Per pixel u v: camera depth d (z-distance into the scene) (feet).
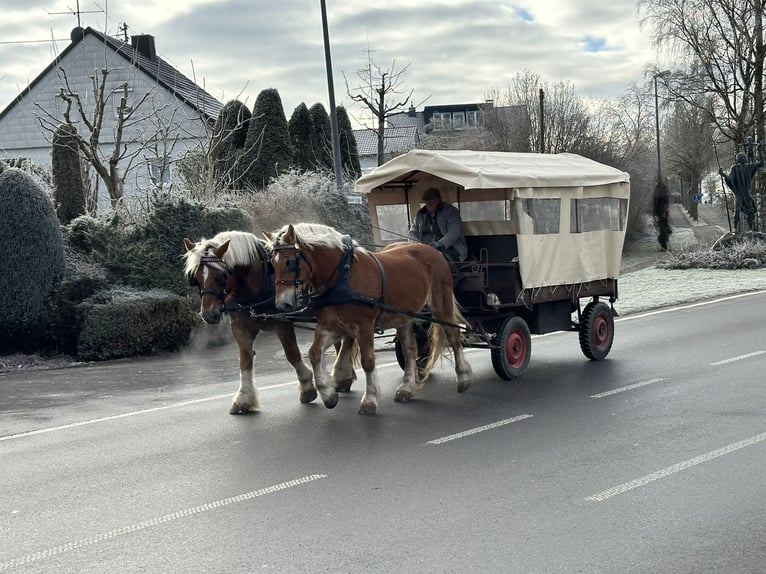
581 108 138.10
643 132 172.14
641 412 28.50
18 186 46.29
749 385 32.40
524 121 136.05
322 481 21.63
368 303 29.14
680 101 131.03
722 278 84.53
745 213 105.29
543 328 37.47
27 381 39.42
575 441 25.00
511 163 36.40
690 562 15.94
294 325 31.58
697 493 19.89
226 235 29.30
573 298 38.17
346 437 26.25
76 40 115.34
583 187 37.81
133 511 19.72
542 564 15.96
